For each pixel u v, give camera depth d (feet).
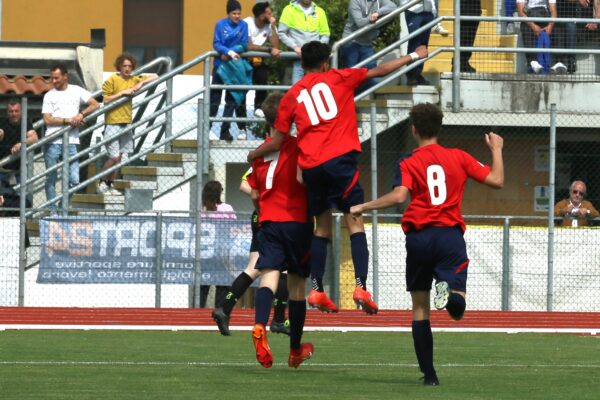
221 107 198.80
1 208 172.96
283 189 93.91
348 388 84.33
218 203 176.04
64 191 178.40
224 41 189.37
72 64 223.71
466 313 173.06
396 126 199.31
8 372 94.84
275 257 93.09
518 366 105.81
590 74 200.44
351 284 180.55
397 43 191.11
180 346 125.18
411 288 86.28
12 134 192.95
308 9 191.62
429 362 86.94
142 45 258.37
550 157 179.42
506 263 180.75
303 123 93.76
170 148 193.77
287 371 97.96
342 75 95.25
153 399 77.00
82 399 77.05
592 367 105.09
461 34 200.44
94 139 215.92
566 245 182.50
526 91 198.80
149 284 176.04
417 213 84.99
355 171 94.17
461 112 196.44
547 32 201.26
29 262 180.04
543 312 174.91
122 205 187.21
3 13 252.83
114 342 129.49
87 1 255.50
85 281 173.47
